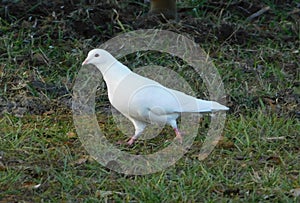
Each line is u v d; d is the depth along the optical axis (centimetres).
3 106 1391
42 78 1513
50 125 1319
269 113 1369
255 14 1839
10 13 1728
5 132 1269
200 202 1058
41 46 1627
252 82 1534
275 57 1644
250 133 1280
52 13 1714
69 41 1650
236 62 1606
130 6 1828
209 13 1825
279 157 1193
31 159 1183
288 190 1090
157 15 1727
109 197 1069
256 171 1159
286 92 1477
